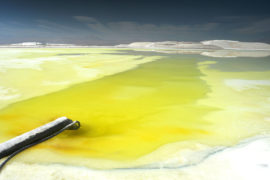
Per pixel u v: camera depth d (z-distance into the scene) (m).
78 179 2.57
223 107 5.42
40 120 4.67
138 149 3.34
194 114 4.94
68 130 4.02
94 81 8.84
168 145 3.45
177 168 2.78
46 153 3.17
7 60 15.49
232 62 17.09
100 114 5.04
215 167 2.77
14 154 3.07
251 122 4.36
